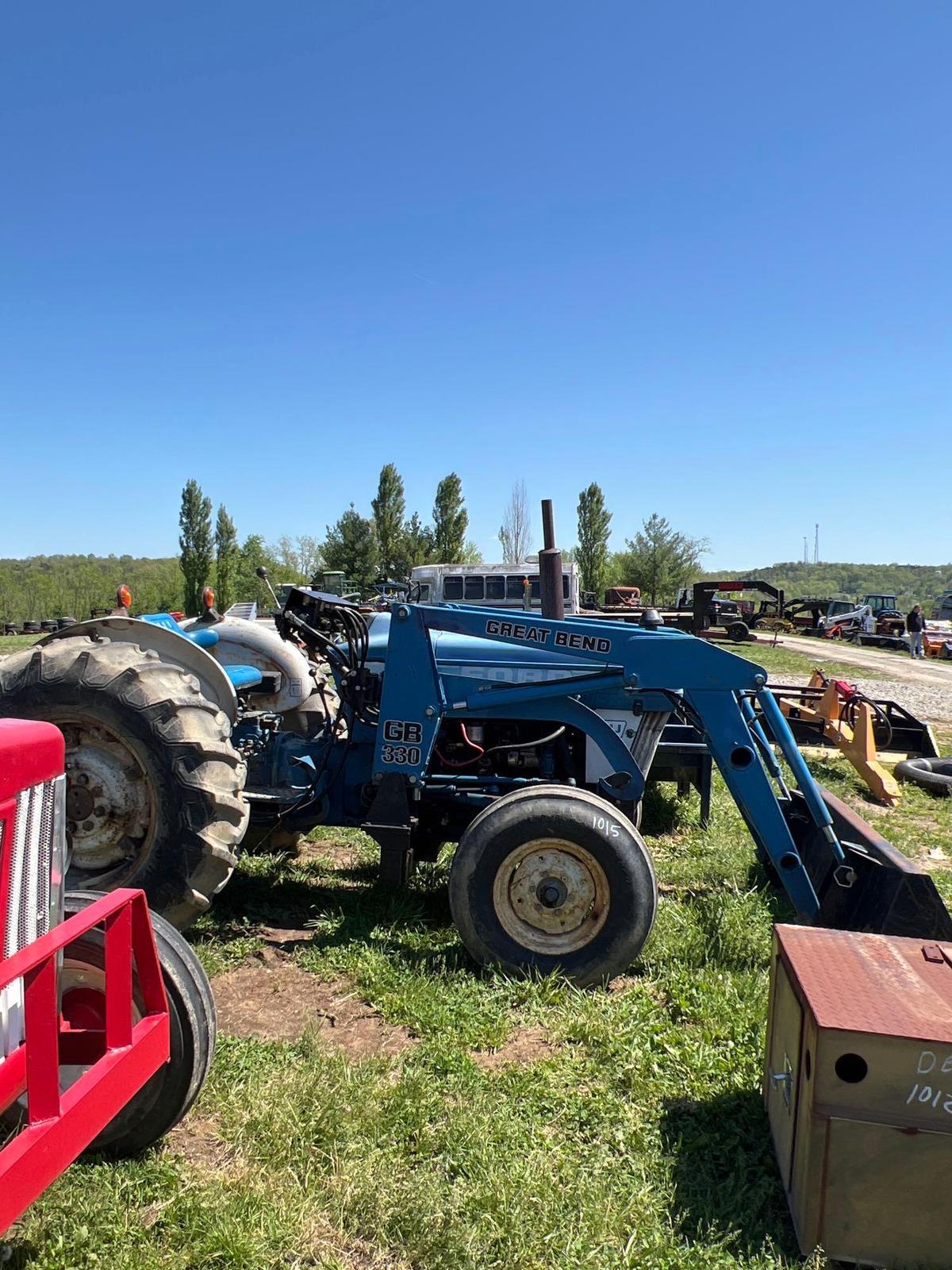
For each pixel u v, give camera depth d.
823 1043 2.24
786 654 25.02
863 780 8.42
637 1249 2.33
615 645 4.23
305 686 6.69
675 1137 2.82
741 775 4.13
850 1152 2.24
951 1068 2.19
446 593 17.44
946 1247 2.23
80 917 2.09
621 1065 3.21
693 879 5.30
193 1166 2.61
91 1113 2.00
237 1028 3.47
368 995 3.73
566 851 3.84
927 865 6.03
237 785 3.97
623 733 4.80
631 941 3.79
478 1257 2.28
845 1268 2.29
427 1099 2.93
